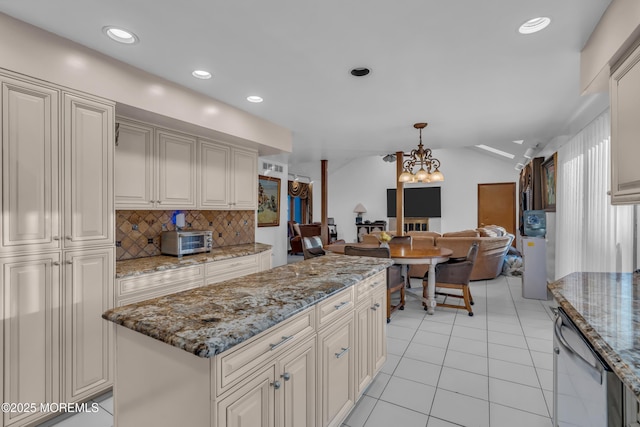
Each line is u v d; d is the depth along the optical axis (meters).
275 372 1.30
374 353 2.26
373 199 10.77
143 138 2.74
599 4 1.57
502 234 6.79
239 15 1.69
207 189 3.32
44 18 1.73
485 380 2.41
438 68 2.29
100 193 2.13
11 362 1.74
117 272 2.29
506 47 1.99
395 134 4.27
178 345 1.05
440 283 3.97
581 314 1.30
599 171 3.06
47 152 1.87
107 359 2.17
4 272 1.72
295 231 9.57
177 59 2.19
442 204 9.72
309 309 1.53
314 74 2.41
